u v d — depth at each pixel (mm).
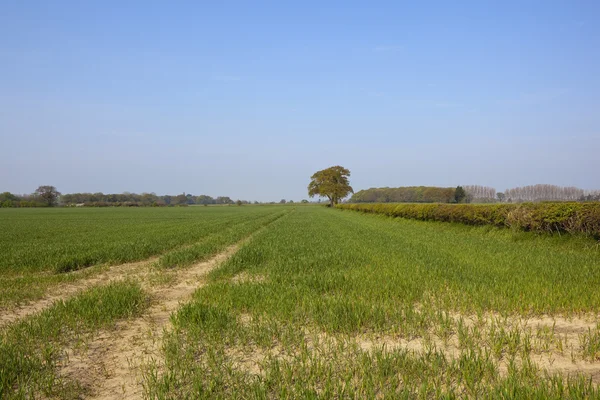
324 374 4465
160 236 23406
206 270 13031
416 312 6602
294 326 6262
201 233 25672
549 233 16250
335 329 6027
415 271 10281
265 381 4254
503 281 8859
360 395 4020
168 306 8375
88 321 6887
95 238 22594
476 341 5477
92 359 5375
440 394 3936
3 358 5094
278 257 13625
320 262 12328
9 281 11000
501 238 18688
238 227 31672
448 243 16906
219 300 7941
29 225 36750
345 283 9094
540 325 6195
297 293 8133
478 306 6992
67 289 10359
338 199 119062
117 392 4395
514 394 3789
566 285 8234
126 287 9594
